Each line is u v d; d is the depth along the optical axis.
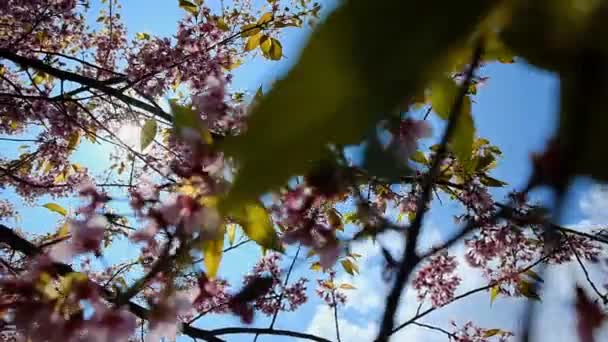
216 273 0.57
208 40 2.00
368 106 0.12
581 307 0.18
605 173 0.11
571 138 0.12
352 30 0.12
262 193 0.12
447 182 0.90
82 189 0.74
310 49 0.12
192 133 0.44
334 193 0.34
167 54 1.95
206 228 0.55
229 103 0.64
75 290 0.63
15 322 0.60
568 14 0.13
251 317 0.80
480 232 1.01
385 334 0.17
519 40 0.13
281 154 0.12
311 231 0.63
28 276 0.63
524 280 0.90
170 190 0.70
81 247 0.70
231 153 0.12
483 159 0.88
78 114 2.05
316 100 0.12
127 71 2.01
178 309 0.64
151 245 0.66
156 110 1.36
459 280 1.17
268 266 1.20
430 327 1.15
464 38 0.12
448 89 0.26
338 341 1.07
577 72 0.12
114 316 0.62
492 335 1.19
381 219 0.39
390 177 0.16
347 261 1.17
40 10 2.06
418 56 0.12
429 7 0.12
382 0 0.12
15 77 2.12
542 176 0.12
